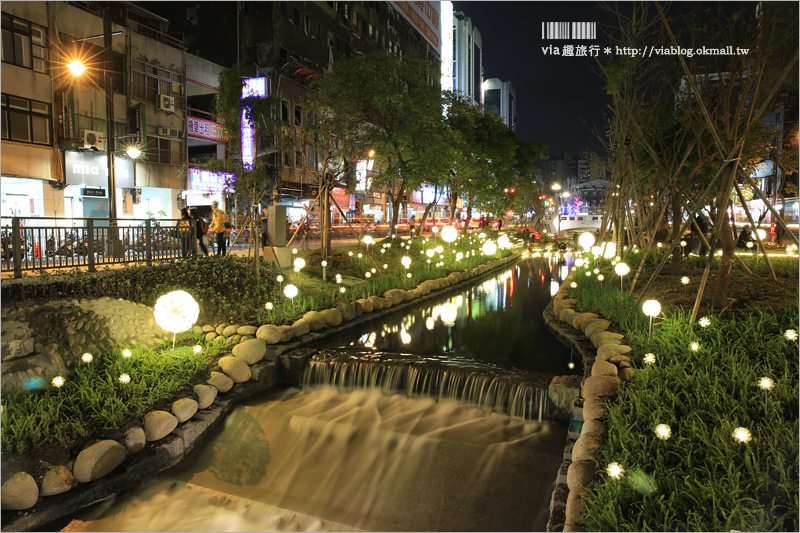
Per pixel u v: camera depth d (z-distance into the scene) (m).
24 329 8.19
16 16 22.12
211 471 7.24
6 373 7.49
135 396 7.60
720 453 4.62
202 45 41.91
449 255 23.11
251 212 14.07
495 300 16.73
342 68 17.52
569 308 12.76
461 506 6.21
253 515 6.34
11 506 5.86
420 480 6.66
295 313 11.95
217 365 9.18
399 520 6.16
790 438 4.70
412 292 15.88
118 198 26.80
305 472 7.10
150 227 12.89
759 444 4.73
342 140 18.69
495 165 29.67
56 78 23.70
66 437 6.64
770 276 12.85
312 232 36.44
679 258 14.83
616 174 15.37
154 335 9.98
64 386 7.71
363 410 8.33
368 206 52.84
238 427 8.12
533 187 37.94
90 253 11.18
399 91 18.62
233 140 13.88
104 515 6.28
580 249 36.84
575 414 7.11
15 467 6.09
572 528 4.49
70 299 9.54
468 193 28.52
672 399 5.77
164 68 29.70
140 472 6.88
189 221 14.17
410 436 7.31
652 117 13.57
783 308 8.59
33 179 23.17
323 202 18.14
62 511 6.09
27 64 22.69
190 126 31.66
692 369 6.53
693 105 10.67
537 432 7.34
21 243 10.06
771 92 7.41
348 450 7.39
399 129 19.20
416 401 8.56
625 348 8.19
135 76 27.81
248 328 10.55
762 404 5.38
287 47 41.50
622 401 6.18
